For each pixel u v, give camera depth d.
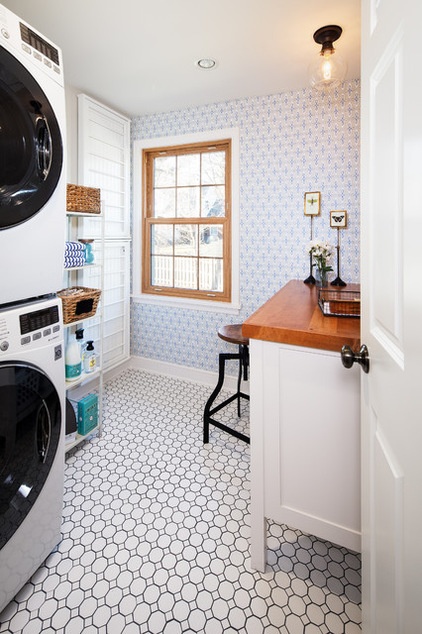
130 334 3.46
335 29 1.81
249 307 2.88
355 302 1.43
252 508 1.34
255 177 2.73
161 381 3.22
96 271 2.88
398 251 0.63
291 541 1.54
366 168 0.88
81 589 1.31
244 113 2.71
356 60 2.16
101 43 1.98
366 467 0.92
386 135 0.70
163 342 3.32
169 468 2.01
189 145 2.96
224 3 1.65
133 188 3.21
